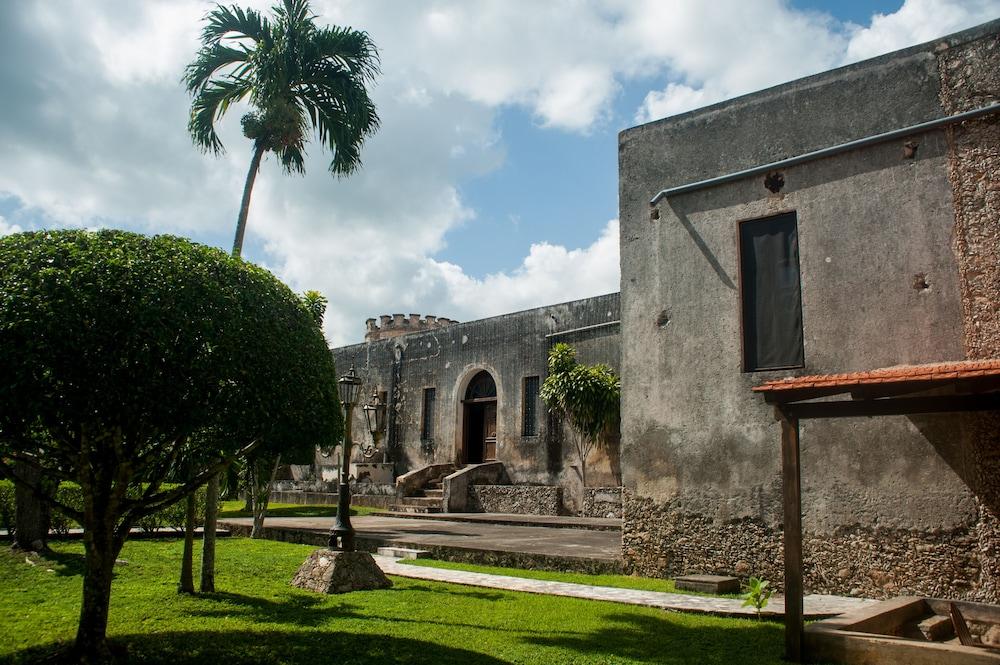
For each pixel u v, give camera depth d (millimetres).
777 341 9500
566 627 7055
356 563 9164
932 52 8734
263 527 14719
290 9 10797
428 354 26812
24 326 4754
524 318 23391
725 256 10039
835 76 9422
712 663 5875
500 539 13711
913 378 6082
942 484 8086
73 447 5477
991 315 8047
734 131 10195
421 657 5848
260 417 5691
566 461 21141
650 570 10094
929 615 7547
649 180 10984
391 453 27516
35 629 6613
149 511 5988
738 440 9578
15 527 10992
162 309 5207
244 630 6742
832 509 8766
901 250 8711
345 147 11039
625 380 10789
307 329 6484
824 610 7645
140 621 7078
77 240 5547
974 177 8320
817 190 9398
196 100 10953
